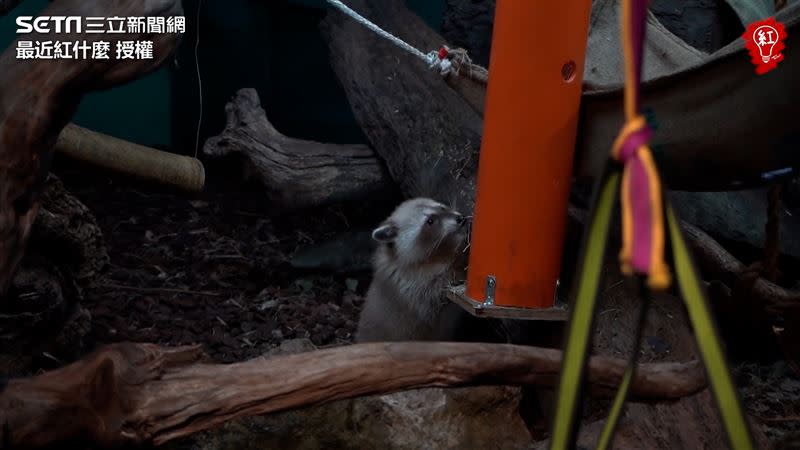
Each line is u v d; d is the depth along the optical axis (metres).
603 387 2.96
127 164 4.49
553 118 3.26
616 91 3.24
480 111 4.02
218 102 9.87
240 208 8.30
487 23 7.68
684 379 3.06
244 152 7.41
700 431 3.86
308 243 7.50
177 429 2.40
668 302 4.55
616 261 4.71
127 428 2.34
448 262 5.17
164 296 6.11
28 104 2.49
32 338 4.29
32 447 2.21
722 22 6.66
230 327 5.83
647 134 0.59
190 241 7.34
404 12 7.47
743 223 5.68
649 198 0.54
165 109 9.82
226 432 3.60
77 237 4.37
